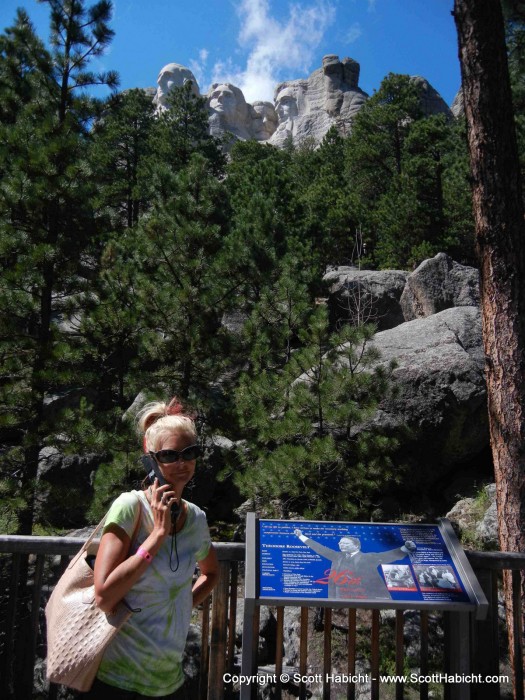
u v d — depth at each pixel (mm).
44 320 9188
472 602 3062
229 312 10039
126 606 2387
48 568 6988
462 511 9133
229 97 103062
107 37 10055
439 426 9609
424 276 15766
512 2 8266
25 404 8648
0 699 3307
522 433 5016
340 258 25859
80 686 2338
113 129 10594
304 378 8797
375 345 10812
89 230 9719
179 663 2543
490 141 5367
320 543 3281
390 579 3141
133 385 9305
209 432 9312
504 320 5184
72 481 10484
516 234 5270
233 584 3449
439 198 27000
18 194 8953
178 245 9742
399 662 3414
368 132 33844
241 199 21406
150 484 2596
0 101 9953
